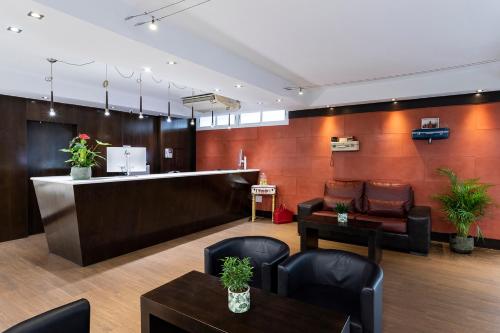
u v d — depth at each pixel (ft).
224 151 24.61
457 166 15.85
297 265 7.79
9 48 11.61
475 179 14.98
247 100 17.74
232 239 9.27
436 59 12.88
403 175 17.26
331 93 18.52
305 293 7.44
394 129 17.51
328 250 8.36
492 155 15.06
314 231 14.60
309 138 20.47
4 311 9.00
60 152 18.75
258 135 22.75
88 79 16.39
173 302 5.95
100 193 12.39
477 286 10.91
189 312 5.58
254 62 13.57
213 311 5.63
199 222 18.12
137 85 17.69
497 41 10.84
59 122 18.24
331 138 19.44
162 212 15.44
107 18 7.98
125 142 21.62
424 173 16.69
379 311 6.64
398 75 15.39
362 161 18.53
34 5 6.66
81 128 19.21
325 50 11.91
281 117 21.83
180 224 16.75
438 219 16.34
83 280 11.16
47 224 13.58
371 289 6.19
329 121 19.70
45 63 13.67
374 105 18.11
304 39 10.85
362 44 11.23
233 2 8.28
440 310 9.23
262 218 22.12
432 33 10.18
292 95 17.28
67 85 16.89
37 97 16.62
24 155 16.72
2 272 11.82
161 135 23.77
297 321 5.32
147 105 21.08
